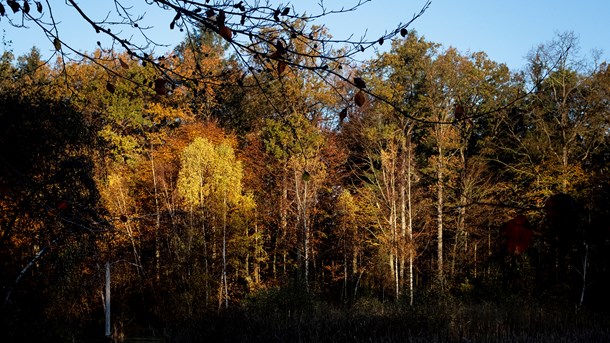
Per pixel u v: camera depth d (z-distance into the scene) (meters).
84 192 10.55
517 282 23.52
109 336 19.19
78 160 10.77
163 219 23.41
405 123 25.94
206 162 24.19
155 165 26.58
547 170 24.03
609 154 24.98
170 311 21.94
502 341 14.75
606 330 16.16
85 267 15.07
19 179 6.20
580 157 26.02
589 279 21.22
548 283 22.23
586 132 24.84
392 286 26.75
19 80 11.23
